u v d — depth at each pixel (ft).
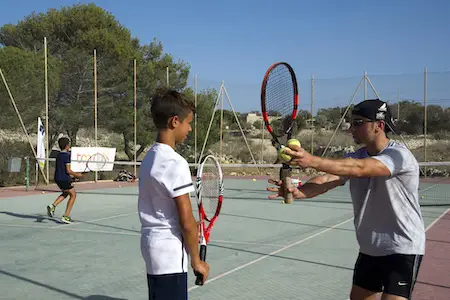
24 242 24.00
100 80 69.97
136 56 83.20
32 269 18.71
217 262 19.69
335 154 79.15
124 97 71.56
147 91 73.10
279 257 20.57
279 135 11.15
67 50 75.46
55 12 83.25
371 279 9.04
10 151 58.49
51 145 69.72
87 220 31.09
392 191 8.53
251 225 29.09
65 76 68.54
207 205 37.17
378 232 8.74
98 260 20.20
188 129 8.66
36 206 38.09
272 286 16.33
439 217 32.42
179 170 7.99
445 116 81.56
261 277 17.44
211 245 23.13
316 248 22.43
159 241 8.07
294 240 24.40
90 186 56.08
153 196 8.13
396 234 8.59
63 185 29.17
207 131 71.72
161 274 8.02
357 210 9.04
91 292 15.79
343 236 25.53
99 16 84.07
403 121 84.17
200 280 8.41
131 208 36.99
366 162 8.02
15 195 46.24
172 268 8.04
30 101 63.36
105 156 59.26
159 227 8.13
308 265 19.19
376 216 8.75
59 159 29.12
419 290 15.85
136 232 26.84
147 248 8.14
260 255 20.97
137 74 71.15
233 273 17.97
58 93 69.56
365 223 8.90
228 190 51.90
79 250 22.15
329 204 39.93
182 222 7.95
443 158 71.31
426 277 17.42
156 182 8.00
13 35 81.92
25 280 17.17
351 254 21.13
